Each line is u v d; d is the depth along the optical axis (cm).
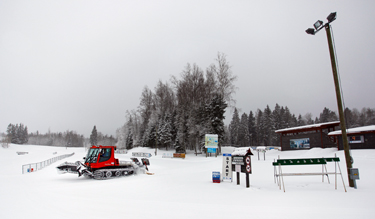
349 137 2695
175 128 5950
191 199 850
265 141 8450
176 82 4925
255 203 766
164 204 769
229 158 1279
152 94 6631
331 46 1131
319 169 1534
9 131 12019
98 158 1609
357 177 970
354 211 645
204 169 2088
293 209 679
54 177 1688
